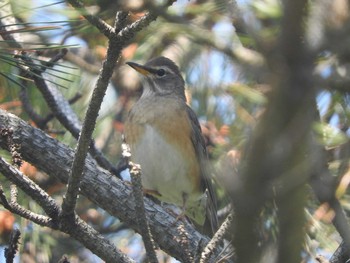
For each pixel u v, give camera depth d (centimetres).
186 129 1273
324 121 859
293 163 375
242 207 381
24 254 1236
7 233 1129
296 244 400
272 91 362
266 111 367
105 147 1407
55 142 1007
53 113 1239
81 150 820
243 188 377
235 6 521
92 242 884
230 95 1177
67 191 849
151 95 1327
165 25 823
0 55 793
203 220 1271
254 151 371
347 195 967
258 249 440
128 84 1429
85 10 707
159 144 1272
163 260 1267
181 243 930
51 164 992
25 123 1005
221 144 994
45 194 855
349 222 916
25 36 997
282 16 364
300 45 355
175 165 1270
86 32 964
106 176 1020
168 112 1278
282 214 393
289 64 356
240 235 393
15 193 838
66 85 1364
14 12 812
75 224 875
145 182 1298
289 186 385
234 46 753
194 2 809
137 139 1286
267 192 374
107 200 1006
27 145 989
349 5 467
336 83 405
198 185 1282
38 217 853
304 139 378
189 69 1307
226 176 398
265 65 389
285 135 367
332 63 504
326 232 923
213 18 741
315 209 934
